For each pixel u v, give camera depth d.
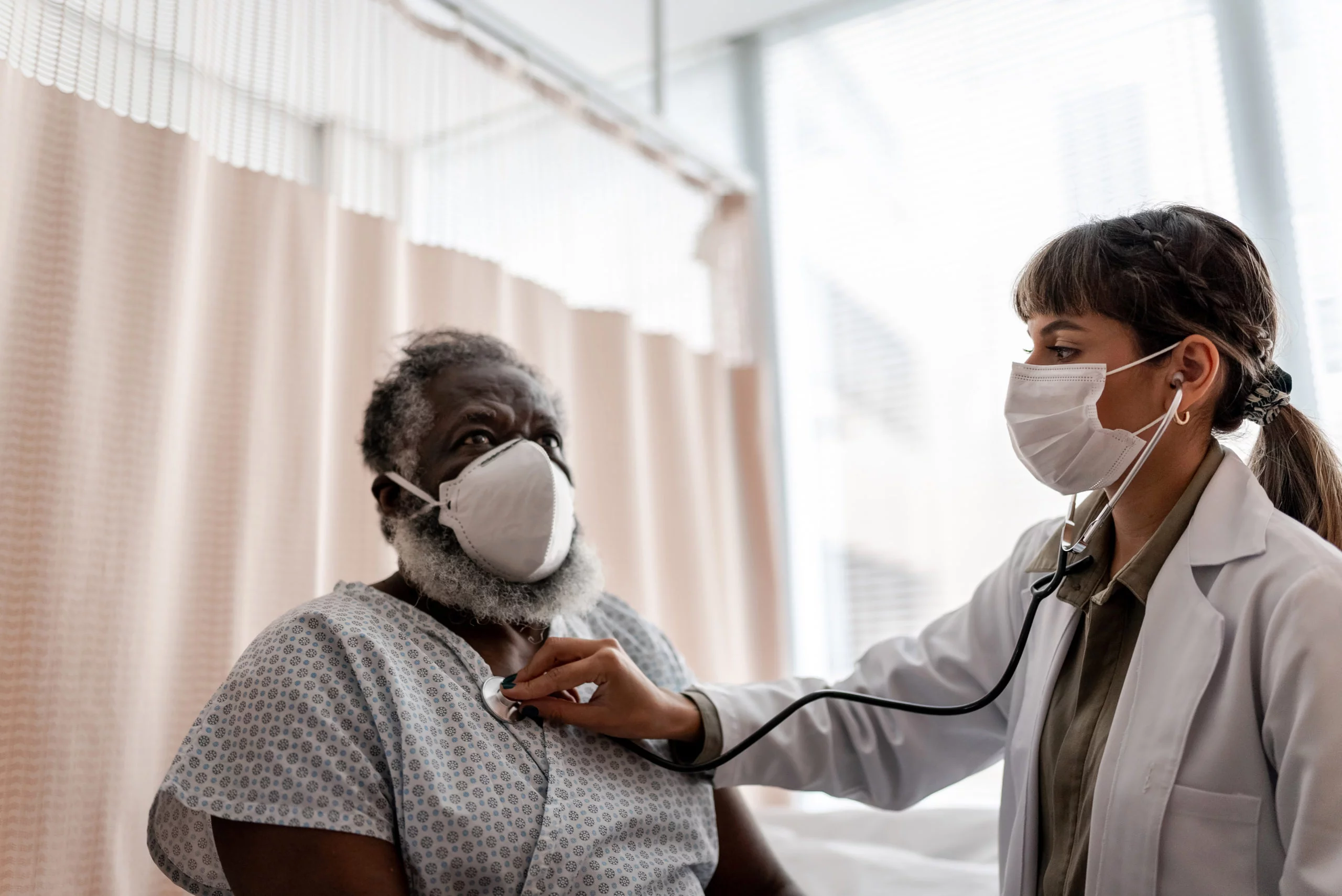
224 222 1.62
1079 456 1.17
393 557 1.78
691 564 2.50
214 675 1.48
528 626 1.37
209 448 1.55
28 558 1.30
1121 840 1.06
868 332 2.79
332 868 1.03
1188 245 1.16
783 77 3.03
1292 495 1.21
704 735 1.34
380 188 1.88
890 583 2.66
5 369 1.33
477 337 1.48
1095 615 1.20
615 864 1.17
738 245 2.87
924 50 2.81
